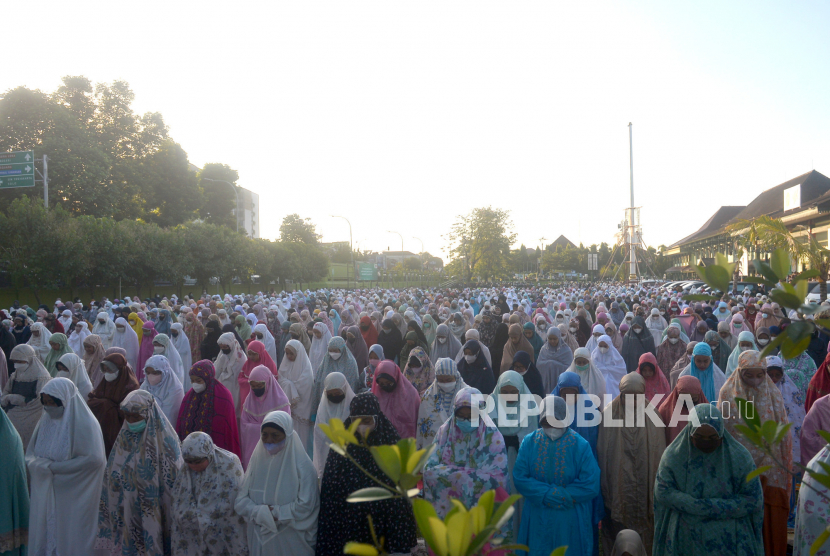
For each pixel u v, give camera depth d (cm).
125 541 430
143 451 433
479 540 134
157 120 5012
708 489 359
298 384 686
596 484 406
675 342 851
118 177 4194
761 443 165
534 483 406
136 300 2409
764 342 860
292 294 3088
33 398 607
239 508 401
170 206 5097
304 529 403
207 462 411
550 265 9750
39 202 2422
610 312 1599
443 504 409
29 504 438
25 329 1150
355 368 726
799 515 375
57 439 459
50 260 2327
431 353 953
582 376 639
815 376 532
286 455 408
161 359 605
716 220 6456
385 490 150
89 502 463
